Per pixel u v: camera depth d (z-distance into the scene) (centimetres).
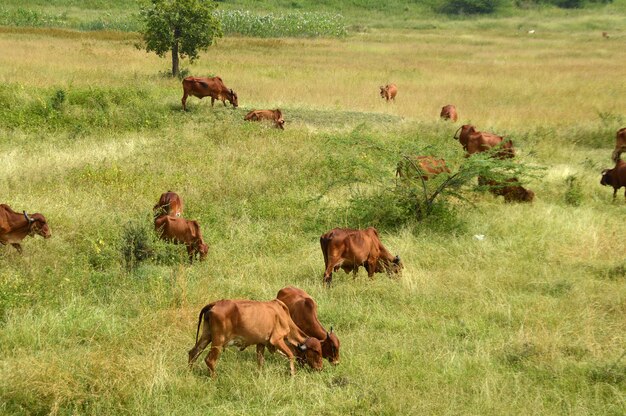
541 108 2741
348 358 872
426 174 1433
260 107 2478
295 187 1590
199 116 2256
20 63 3050
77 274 1067
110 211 1342
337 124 2281
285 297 895
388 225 1415
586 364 859
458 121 2475
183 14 2988
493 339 934
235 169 1673
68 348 869
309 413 751
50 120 2058
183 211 1380
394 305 1052
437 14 9131
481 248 1278
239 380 806
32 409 731
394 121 2386
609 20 8556
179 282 1035
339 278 1156
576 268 1205
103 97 2298
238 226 1350
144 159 1709
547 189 1714
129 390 755
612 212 1571
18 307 954
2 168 1565
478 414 745
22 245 1167
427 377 826
